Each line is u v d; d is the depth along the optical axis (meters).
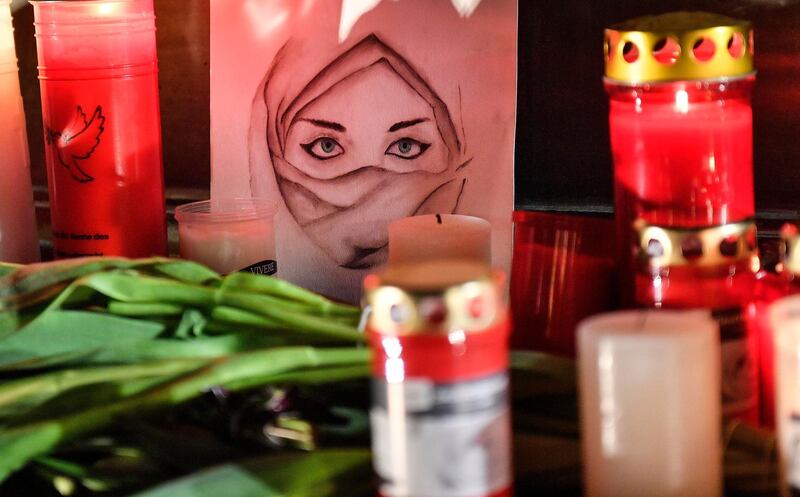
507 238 0.94
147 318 0.75
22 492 0.69
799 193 0.88
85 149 0.98
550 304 0.77
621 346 0.51
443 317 0.50
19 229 1.06
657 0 0.90
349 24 0.99
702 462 0.53
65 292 0.72
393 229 0.79
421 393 0.51
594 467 0.53
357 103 0.99
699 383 0.52
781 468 0.54
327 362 0.65
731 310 0.64
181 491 0.58
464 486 0.51
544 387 0.64
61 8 0.95
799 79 0.86
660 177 0.68
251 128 1.04
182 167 1.17
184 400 0.65
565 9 0.94
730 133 0.67
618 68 0.67
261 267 0.94
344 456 0.61
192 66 1.13
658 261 0.64
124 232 0.99
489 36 0.93
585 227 0.76
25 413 0.66
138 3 0.98
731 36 0.64
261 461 0.60
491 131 0.94
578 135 0.96
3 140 1.04
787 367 0.52
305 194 1.02
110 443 0.67
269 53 1.02
